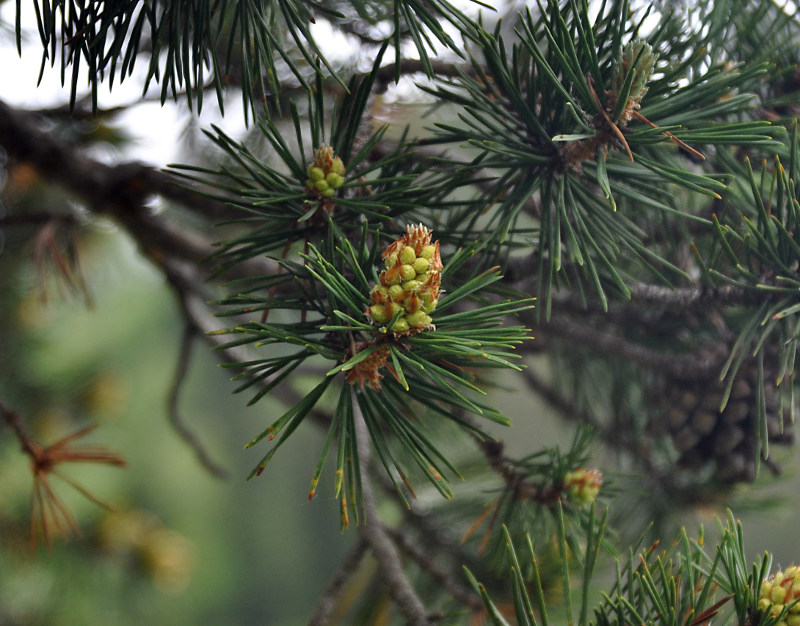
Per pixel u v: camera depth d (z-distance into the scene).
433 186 0.75
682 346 0.88
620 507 0.89
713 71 0.72
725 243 0.74
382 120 0.86
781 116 0.79
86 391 1.52
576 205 0.74
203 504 4.08
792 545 2.82
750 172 0.74
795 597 0.70
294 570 5.10
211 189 0.87
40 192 1.20
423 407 0.89
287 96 0.83
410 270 0.69
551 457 0.80
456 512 0.88
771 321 0.74
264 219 0.74
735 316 0.85
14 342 1.44
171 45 0.72
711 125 0.74
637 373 0.91
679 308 0.77
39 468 0.85
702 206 0.85
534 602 0.84
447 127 0.74
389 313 0.69
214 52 0.72
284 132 0.88
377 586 0.88
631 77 0.71
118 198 0.88
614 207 0.71
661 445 0.89
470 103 0.74
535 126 0.74
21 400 1.44
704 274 0.77
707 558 0.72
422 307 0.69
